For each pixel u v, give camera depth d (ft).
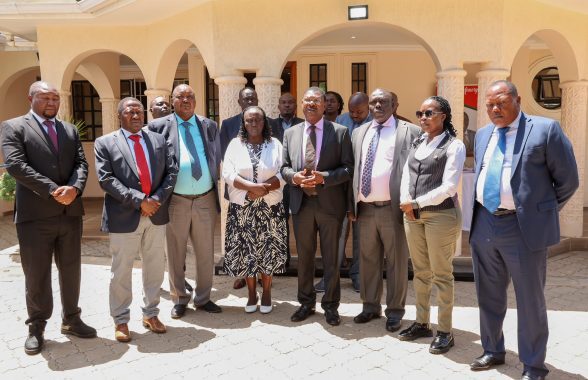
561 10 19.65
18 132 11.73
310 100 13.23
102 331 13.55
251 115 13.82
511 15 17.65
